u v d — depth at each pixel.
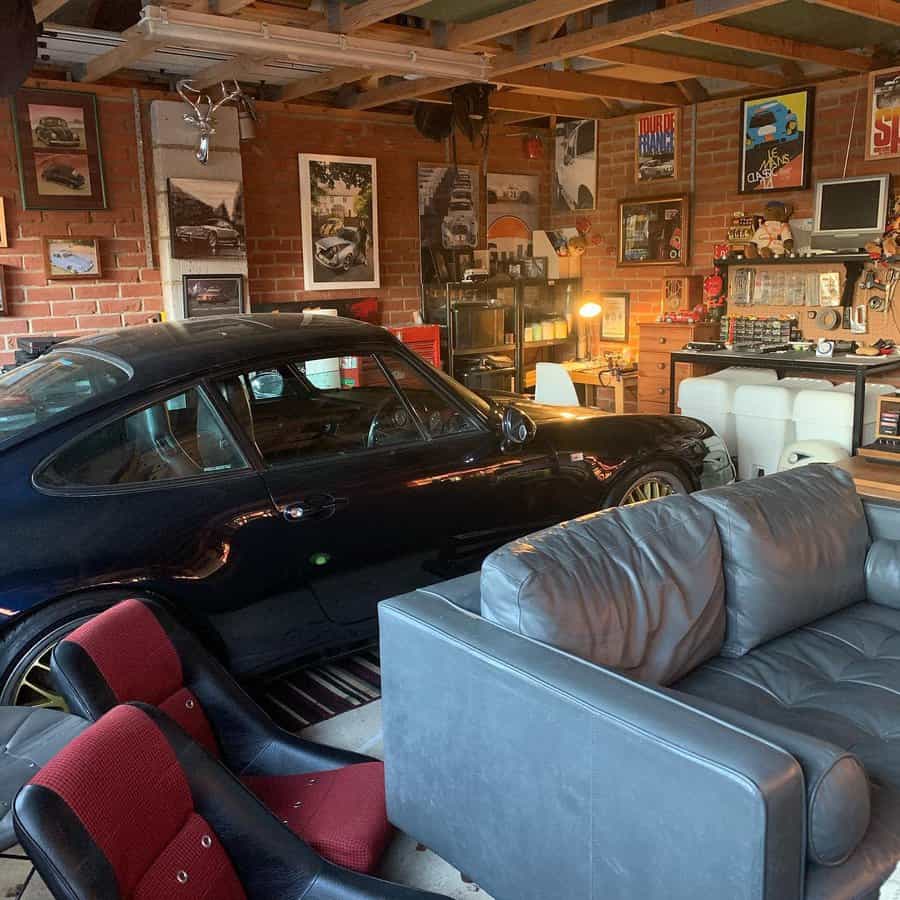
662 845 1.60
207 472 2.72
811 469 2.98
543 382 6.02
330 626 2.99
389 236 7.54
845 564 2.81
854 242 6.36
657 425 4.01
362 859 2.09
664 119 7.53
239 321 3.24
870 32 5.65
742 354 6.20
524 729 1.84
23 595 2.36
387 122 7.38
